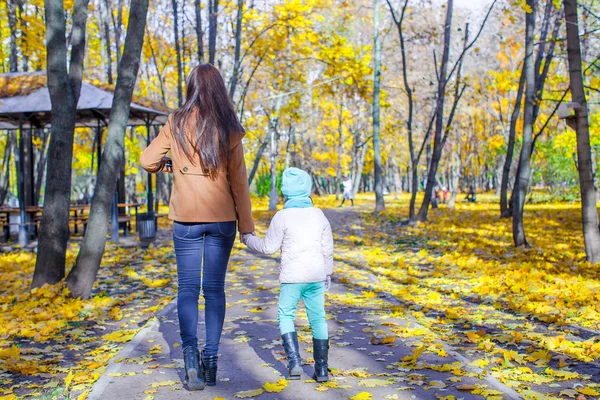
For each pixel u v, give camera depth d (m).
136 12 7.57
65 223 7.81
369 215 24.39
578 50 9.71
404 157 59.81
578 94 9.70
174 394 3.79
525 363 4.59
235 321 6.16
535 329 5.78
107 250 13.47
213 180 3.80
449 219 21.31
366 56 22.95
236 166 3.87
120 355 4.77
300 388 3.90
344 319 6.17
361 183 75.50
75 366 4.71
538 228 17.11
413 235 15.91
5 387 4.16
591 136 27.61
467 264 10.13
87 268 7.60
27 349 5.10
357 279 9.02
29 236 16.34
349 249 13.12
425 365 4.38
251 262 11.26
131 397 3.74
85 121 16.95
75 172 36.00
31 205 18.14
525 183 12.30
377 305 6.98
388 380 4.05
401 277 9.20
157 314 6.46
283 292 4.10
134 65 7.64
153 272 10.23
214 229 3.82
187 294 3.83
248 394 3.73
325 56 21.94
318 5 20.95
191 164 3.78
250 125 30.73
